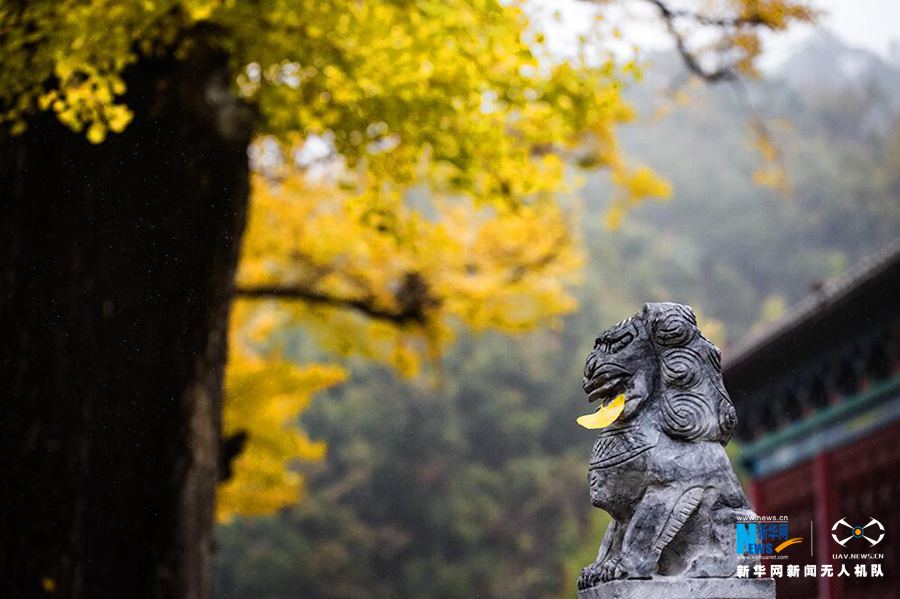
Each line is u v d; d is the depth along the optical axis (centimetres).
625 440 582
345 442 6750
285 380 1688
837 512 2081
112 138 977
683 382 578
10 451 925
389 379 6969
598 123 1692
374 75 1039
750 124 1948
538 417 6981
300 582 6022
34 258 951
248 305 1858
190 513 965
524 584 6228
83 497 923
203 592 974
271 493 1794
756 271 8362
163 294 969
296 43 1003
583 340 7456
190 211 987
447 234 1778
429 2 930
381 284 1809
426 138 1125
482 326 1861
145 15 916
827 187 8375
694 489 564
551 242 1806
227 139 1016
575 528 6228
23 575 907
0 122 966
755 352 2073
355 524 6341
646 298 7906
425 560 6381
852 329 1944
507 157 1206
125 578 923
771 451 2328
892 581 1925
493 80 1073
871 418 2012
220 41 998
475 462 6900
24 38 895
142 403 948
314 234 1759
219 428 1018
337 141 1140
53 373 934
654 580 550
